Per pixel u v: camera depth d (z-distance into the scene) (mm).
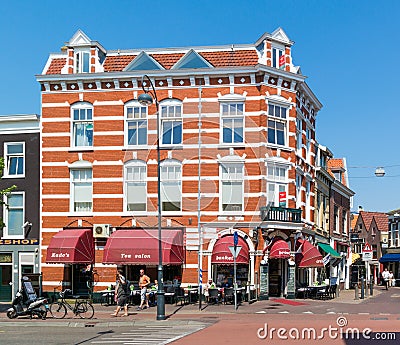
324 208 43469
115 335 17938
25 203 32219
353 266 55000
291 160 31688
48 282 31422
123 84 31578
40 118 32281
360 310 26312
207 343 15500
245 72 30812
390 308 27656
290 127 31922
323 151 42875
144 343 15742
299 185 34656
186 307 27109
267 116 30891
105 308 27344
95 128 31562
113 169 31125
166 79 31281
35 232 31984
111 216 30906
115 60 32719
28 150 32469
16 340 16922
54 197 31688
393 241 67812
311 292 34031
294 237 32312
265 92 30844
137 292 27969
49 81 32062
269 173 30000
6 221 32344
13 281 31891
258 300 30156
